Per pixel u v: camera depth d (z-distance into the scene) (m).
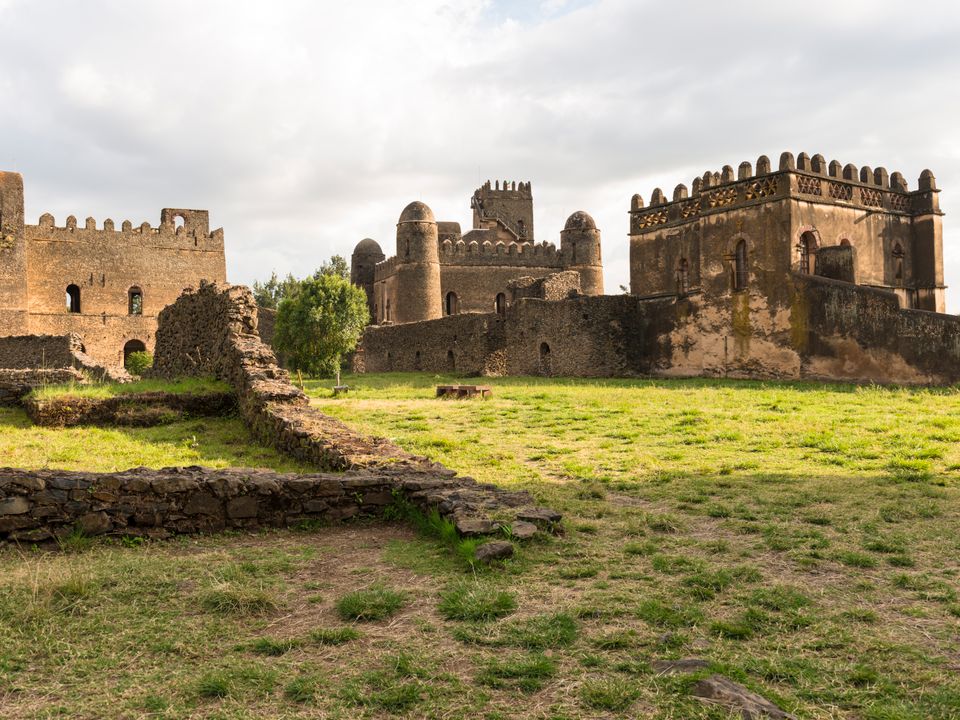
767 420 16.27
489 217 85.31
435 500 8.47
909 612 5.78
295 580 6.76
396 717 4.38
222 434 15.03
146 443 14.01
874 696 4.53
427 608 6.04
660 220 37.09
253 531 8.39
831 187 31.70
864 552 7.25
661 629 5.51
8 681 4.79
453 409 19.11
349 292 47.59
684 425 15.91
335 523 8.74
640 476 11.20
